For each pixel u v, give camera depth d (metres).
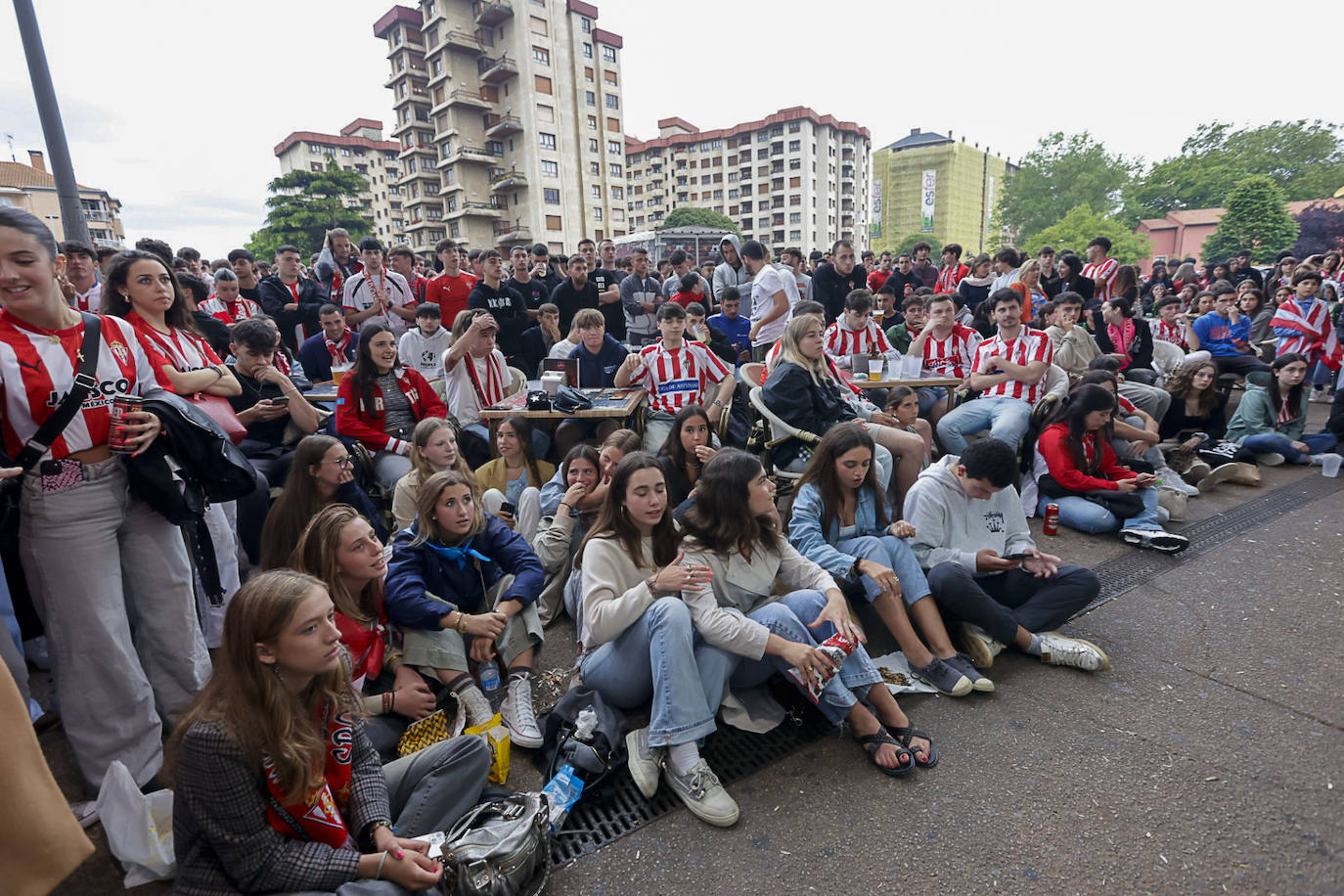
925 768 2.06
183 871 1.37
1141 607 3.04
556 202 48.12
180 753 1.33
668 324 4.60
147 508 1.99
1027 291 7.14
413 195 53.09
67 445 1.77
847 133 77.25
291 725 1.39
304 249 43.75
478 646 2.38
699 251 22.14
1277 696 2.37
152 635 2.05
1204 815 1.83
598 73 49.47
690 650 2.02
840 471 2.69
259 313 6.18
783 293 5.84
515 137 46.94
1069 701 2.38
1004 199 88.50
